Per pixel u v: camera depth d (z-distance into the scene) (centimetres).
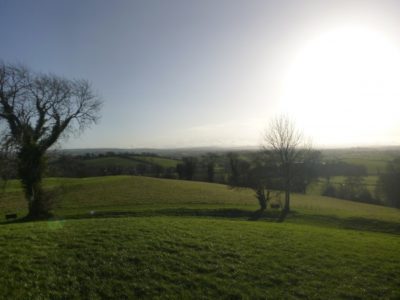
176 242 1861
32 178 4138
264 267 1597
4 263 1437
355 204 7325
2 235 1884
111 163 13012
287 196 5656
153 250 1697
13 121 3906
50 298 1198
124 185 7769
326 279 1511
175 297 1266
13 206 5559
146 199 6034
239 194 7219
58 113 4200
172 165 12912
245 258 1695
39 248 1645
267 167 6019
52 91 4125
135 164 12825
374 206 7256
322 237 2350
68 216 4588
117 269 1450
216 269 1534
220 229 2333
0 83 3803
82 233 1950
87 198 6050
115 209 5112
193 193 6969
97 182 8200
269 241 2061
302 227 2912
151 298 1252
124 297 1245
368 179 10519
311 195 8444
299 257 1777
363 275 1580
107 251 1639
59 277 1345
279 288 1396
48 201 4450
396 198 8244
